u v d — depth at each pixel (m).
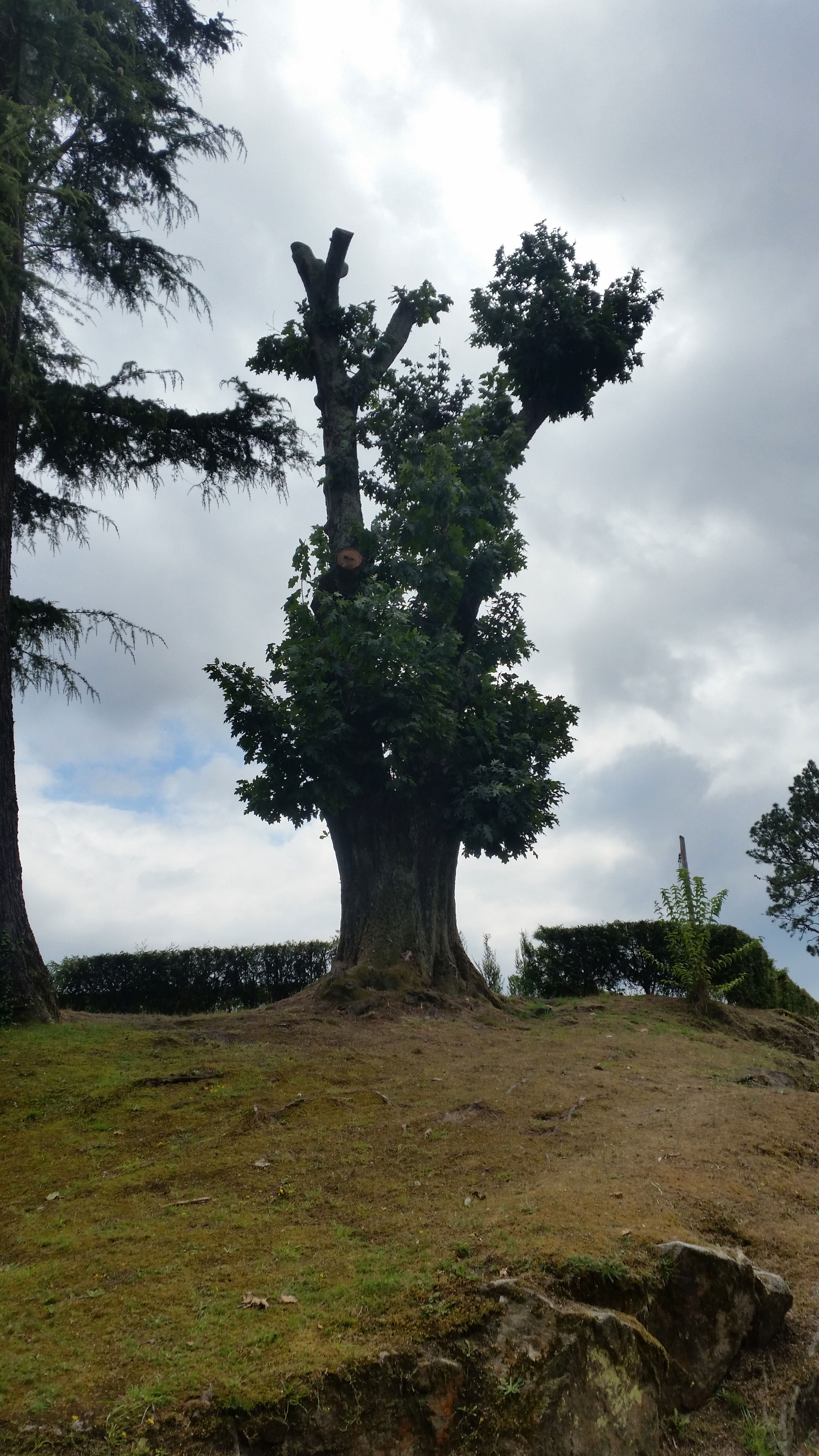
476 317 18.14
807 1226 5.83
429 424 17.48
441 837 14.46
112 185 15.56
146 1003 17.86
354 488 16.12
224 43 16.73
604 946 17.20
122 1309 4.71
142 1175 6.82
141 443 15.23
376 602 12.84
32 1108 8.55
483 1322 4.28
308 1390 3.91
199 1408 3.82
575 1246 4.87
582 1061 10.22
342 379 16.72
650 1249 4.93
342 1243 5.38
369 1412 3.94
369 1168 6.67
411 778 14.05
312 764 13.09
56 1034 11.05
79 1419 3.77
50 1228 6.00
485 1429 3.94
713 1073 10.02
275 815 13.30
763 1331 4.91
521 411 18.11
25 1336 4.51
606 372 17.86
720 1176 6.30
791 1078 10.36
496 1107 8.04
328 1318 4.45
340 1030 11.48
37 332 13.65
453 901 14.73
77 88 13.88
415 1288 4.61
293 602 13.59
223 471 15.99
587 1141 7.05
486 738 13.96
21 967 12.01
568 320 16.98
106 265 14.73
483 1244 5.03
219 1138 7.54
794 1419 4.54
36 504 15.93
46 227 13.67
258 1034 11.25
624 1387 4.18
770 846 32.81
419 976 13.45
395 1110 8.10
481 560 14.77
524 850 13.95
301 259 17.22
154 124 15.03
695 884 14.92
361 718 13.57
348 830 14.46
